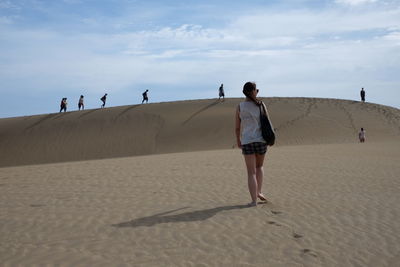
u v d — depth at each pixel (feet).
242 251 15.69
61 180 31.01
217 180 30.83
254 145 22.26
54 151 136.46
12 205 22.70
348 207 22.44
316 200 24.14
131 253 15.31
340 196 25.32
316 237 17.40
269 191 26.96
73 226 18.61
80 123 152.35
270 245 16.37
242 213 20.89
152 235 17.38
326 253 15.66
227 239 16.98
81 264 14.23
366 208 22.22
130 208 21.91
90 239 16.85
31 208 21.94
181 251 15.58
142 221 19.40
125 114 155.74
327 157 49.67
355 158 48.80
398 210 21.81
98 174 33.96
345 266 14.53
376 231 18.26
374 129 135.54
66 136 144.56
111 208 21.89
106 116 155.74
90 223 19.08
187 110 155.33
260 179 23.53
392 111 153.69
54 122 155.33
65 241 16.60
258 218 20.03
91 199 24.13
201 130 136.67
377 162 43.98
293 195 25.62
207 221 19.45
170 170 36.32
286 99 170.50
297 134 131.64
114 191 26.55
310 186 28.78
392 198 24.72
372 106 159.63
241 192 26.35
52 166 41.34
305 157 49.49
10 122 162.20
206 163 41.83
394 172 35.78
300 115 147.84
